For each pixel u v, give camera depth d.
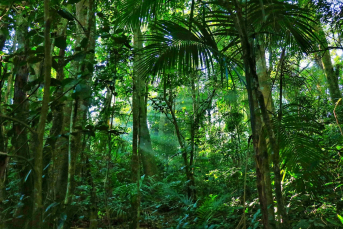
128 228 3.96
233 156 7.12
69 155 2.39
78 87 1.67
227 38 4.11
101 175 3.57
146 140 7.64
